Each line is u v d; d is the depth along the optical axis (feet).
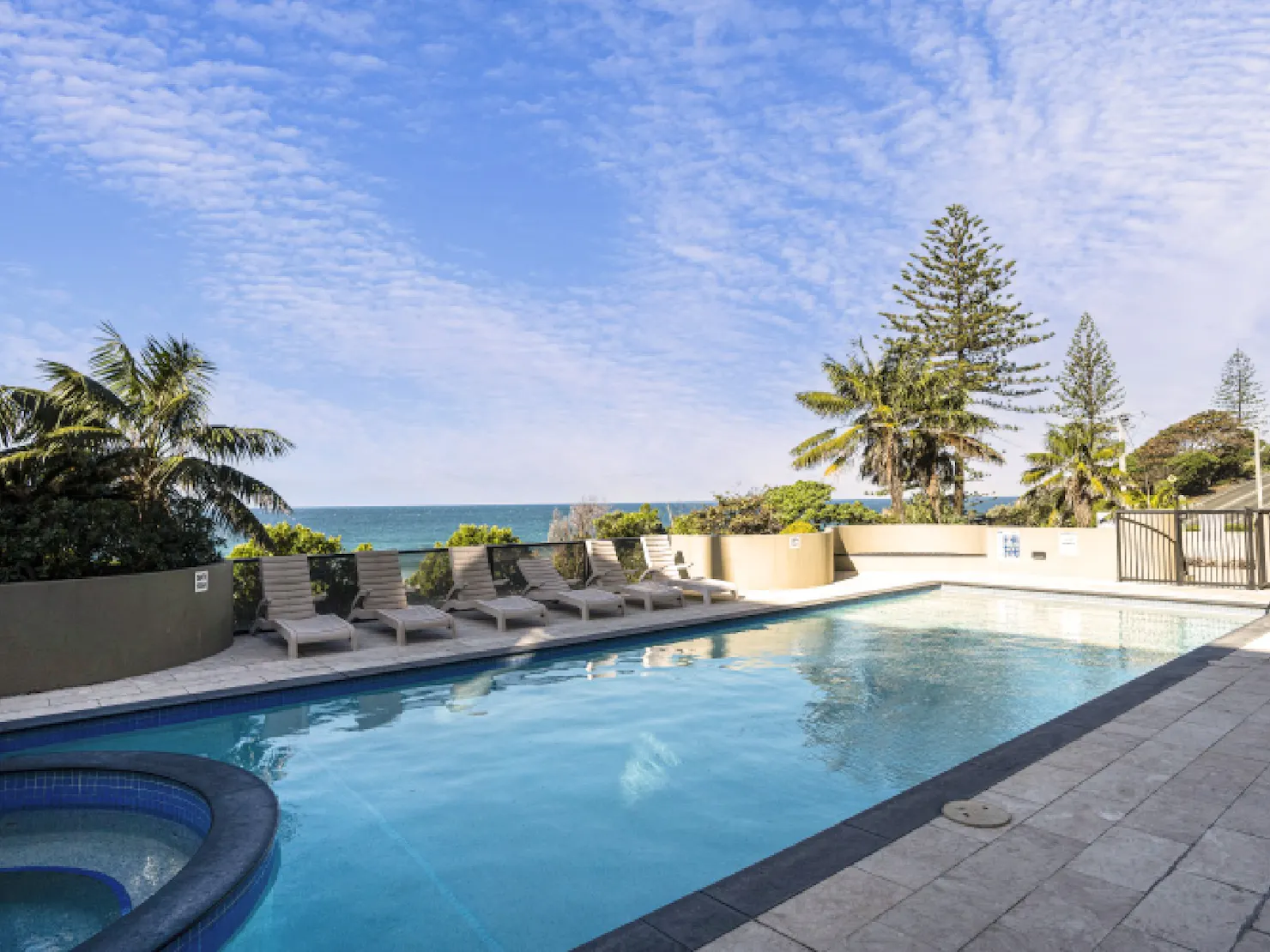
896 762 19.04
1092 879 10.68
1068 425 87.10
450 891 12.88
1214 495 189.47
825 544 53.06
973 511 93.86
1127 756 16.02
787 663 29.99
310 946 11.23
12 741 19.75
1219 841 11.95
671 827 15.38
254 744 20.45
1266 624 33.73
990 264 105.91
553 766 18.80
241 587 32.71
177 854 14.75
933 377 81.05
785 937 9.16
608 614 38.42
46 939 11.78
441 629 34.40
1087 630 37.24
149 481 30.12
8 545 24.44
